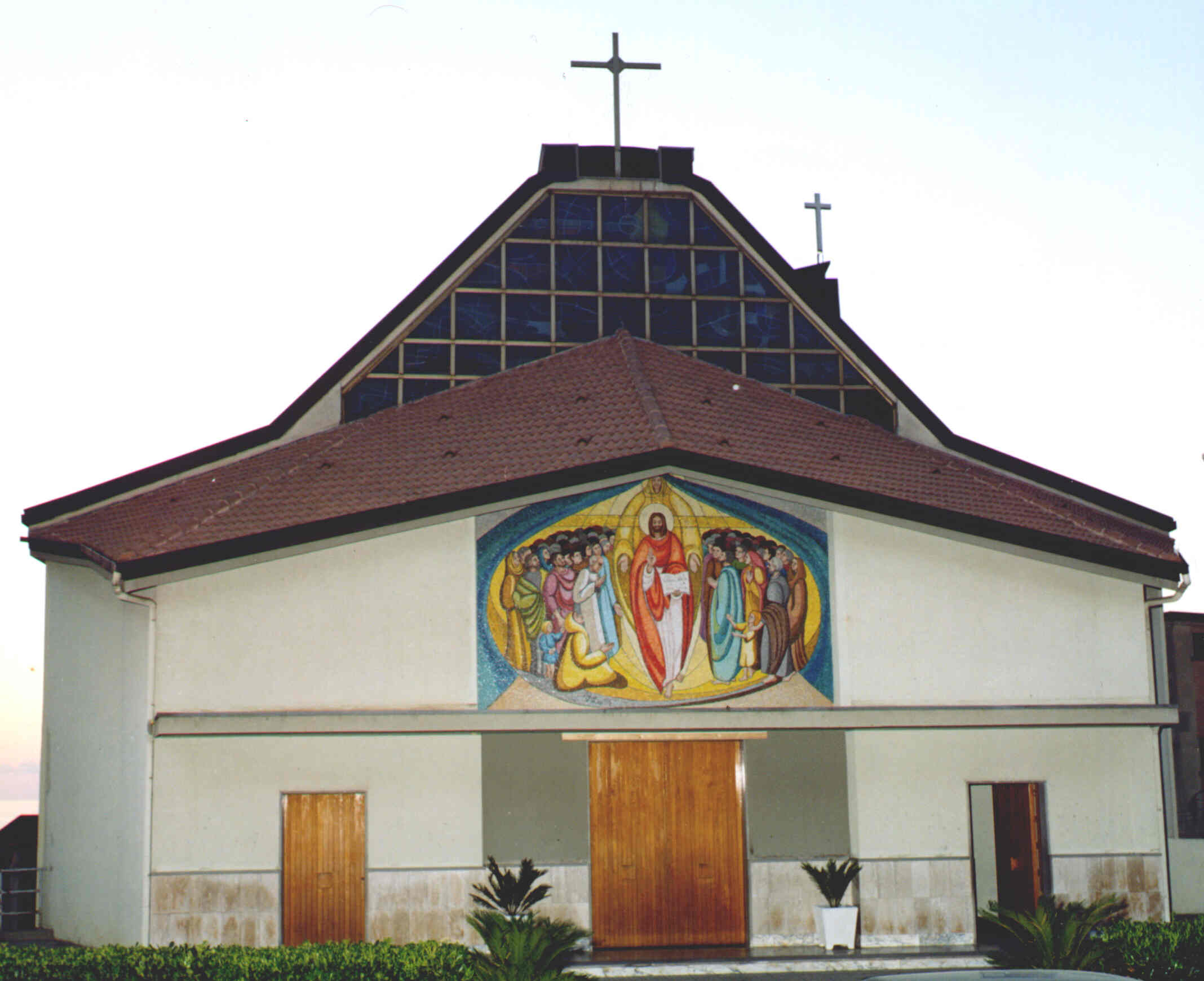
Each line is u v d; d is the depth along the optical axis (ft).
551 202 100.17
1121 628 81.20
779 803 78.64
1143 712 79.66
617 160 100.89
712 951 76.23
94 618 83.35
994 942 78.28
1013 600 80.18
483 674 75.10
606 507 77.25
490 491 75.46
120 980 55.01
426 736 76.13
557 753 77.36
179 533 76.07
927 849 78.38
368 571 75.15
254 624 73.87
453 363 96.73
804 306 101.04
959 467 93.15
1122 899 79.46
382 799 75.15
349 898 74.49
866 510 78.43
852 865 76.74
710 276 100.89
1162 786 80.94
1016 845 83.82
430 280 97.04
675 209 101.45
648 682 75.87
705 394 90.79
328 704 73.82
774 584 77.87
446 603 75.46
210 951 57.47
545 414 86.22
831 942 75.97
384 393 95.86
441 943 59.67
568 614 76.07
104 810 79.30
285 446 92.27
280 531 73.61
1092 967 59.98
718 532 77.82
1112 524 92.27
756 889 77.71
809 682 77.25
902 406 99.40
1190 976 58.44
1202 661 104.99
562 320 98.73
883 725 76.69
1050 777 80.07
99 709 81.46
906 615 78.89
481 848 75.61
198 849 72.90
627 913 77.10
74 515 87.86
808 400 100.01
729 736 77.77
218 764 73.77
